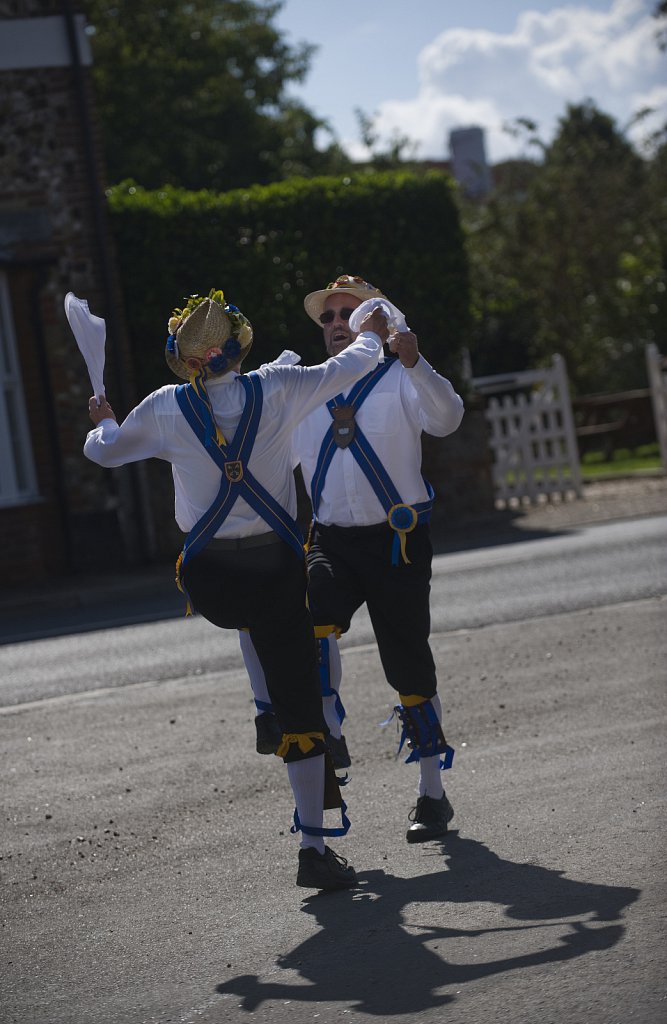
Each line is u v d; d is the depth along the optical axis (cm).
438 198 2959
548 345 5197
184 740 1116
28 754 1121
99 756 1089
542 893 672
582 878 688
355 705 1184
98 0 5659
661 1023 504
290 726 717
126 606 2212
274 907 708
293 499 710
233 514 684
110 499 2745
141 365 2805
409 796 894
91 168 2730
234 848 821
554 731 1012
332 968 608
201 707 1246
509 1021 524
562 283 5244
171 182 5706
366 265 2912
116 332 2742
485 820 814
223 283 2830
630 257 5100
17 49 2711
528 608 1628
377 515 800
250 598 691
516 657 1322
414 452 810
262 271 2850
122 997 603
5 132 2717
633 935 597
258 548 689
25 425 2719
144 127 5716
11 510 2598
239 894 736
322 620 800
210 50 5962
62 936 695
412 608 800
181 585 704
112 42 5675
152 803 934
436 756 800
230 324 682
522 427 3075
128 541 2766
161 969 634
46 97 2727
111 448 686
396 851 780
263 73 6431
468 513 2966
